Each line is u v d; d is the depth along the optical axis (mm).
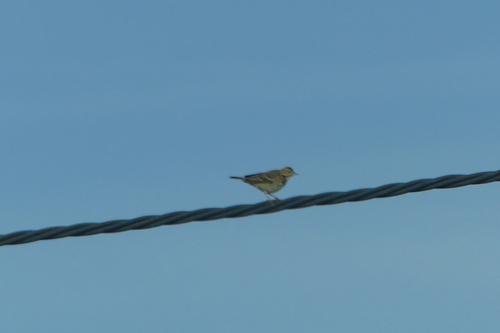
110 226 16578
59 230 16391
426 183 17016
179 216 16828
